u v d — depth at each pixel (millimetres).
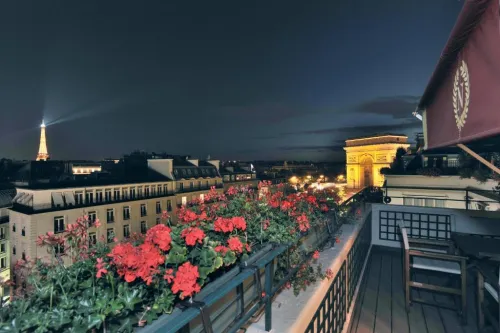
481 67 2150
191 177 36156
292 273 3152
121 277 1955
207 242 2393
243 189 4023
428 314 5184
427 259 6371
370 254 8297
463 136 2787
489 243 5391
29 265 1875
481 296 4535
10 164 37969
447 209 7578
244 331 2568
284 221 3664
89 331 1558
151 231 2127
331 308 3959
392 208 8477
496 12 1726
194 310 1653
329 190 5789
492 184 10758
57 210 21344
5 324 1401
